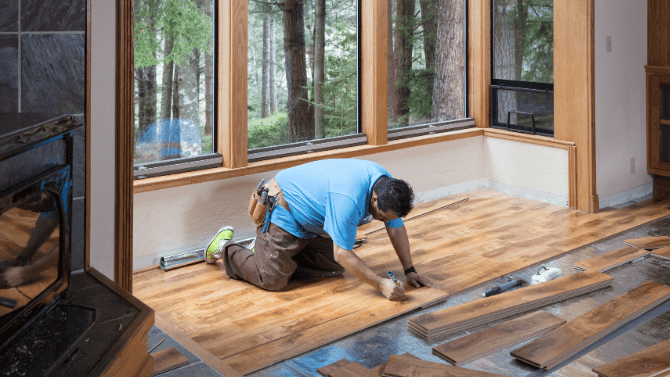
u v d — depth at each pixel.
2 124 1.57
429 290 3.25
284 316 3.02
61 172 1.73
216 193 3.91
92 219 2.39
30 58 2.15
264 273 3.29
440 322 2.82
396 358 2.52
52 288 1.76
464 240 4.09
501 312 2.95
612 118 4.75
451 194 5.18
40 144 1.61
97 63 2.29
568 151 4.69
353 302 3.16
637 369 2.38
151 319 1.90
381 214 3.05
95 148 2.35
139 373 1.82
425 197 5.00
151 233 3.68
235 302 3.20
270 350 2.67
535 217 4.55
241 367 2.52
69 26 2.18
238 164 3.95
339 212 3.04
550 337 2.67
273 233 3.27
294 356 2.64
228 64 3.80
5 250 1.48
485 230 4.29
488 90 5.26
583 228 4.28
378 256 3.82
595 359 2.57
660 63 4.97
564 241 4.03
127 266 2.51
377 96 4.55
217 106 3.94
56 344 1.59
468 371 2.41
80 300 1.96
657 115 5.04
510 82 5.14
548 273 3.38
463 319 2.85
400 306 3.08
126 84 2.38
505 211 4.71
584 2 4.46
